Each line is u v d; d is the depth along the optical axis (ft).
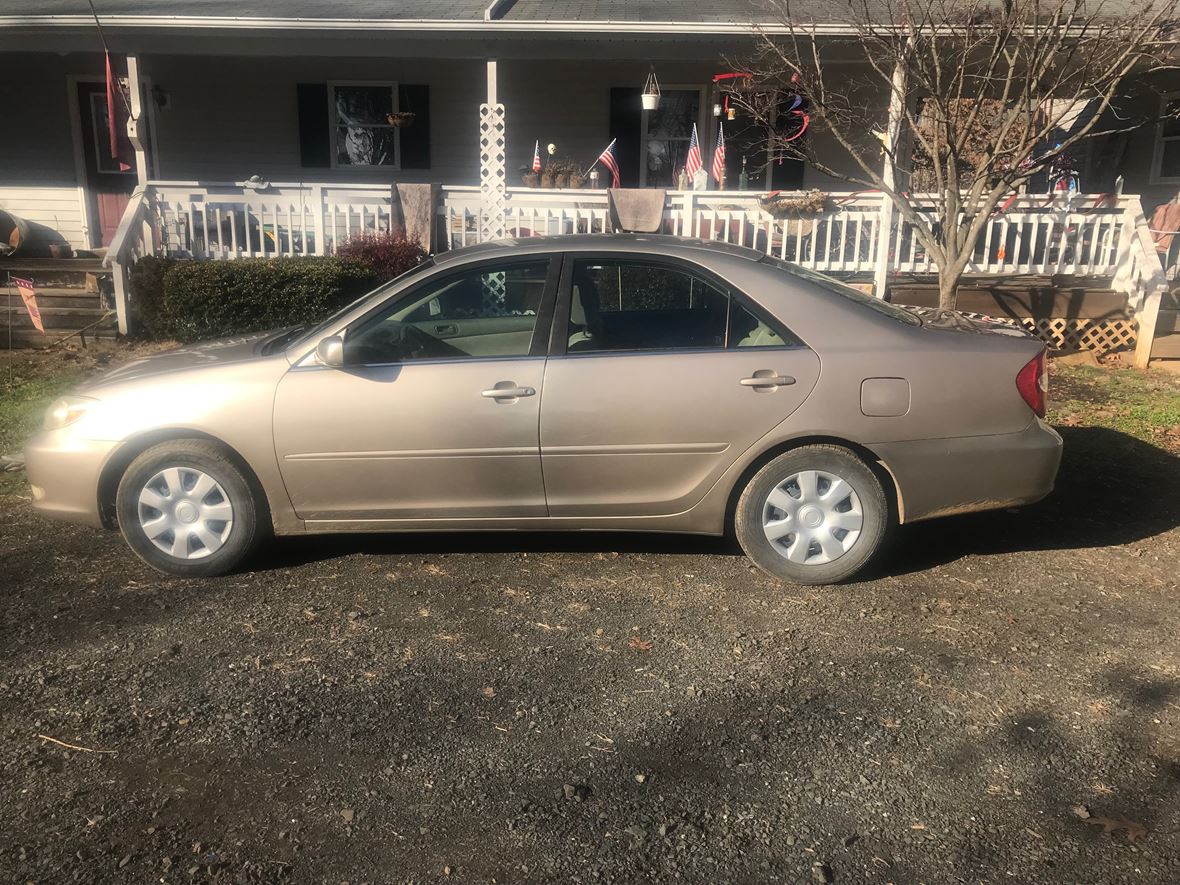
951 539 17.21
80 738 10.69
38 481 15.29
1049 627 13.61
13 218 43.32
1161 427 24.71
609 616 13.92
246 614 13.94
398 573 15.52
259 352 15.48
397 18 36.14
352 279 33.50
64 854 8.81
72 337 34.81
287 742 10.66
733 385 14.42
